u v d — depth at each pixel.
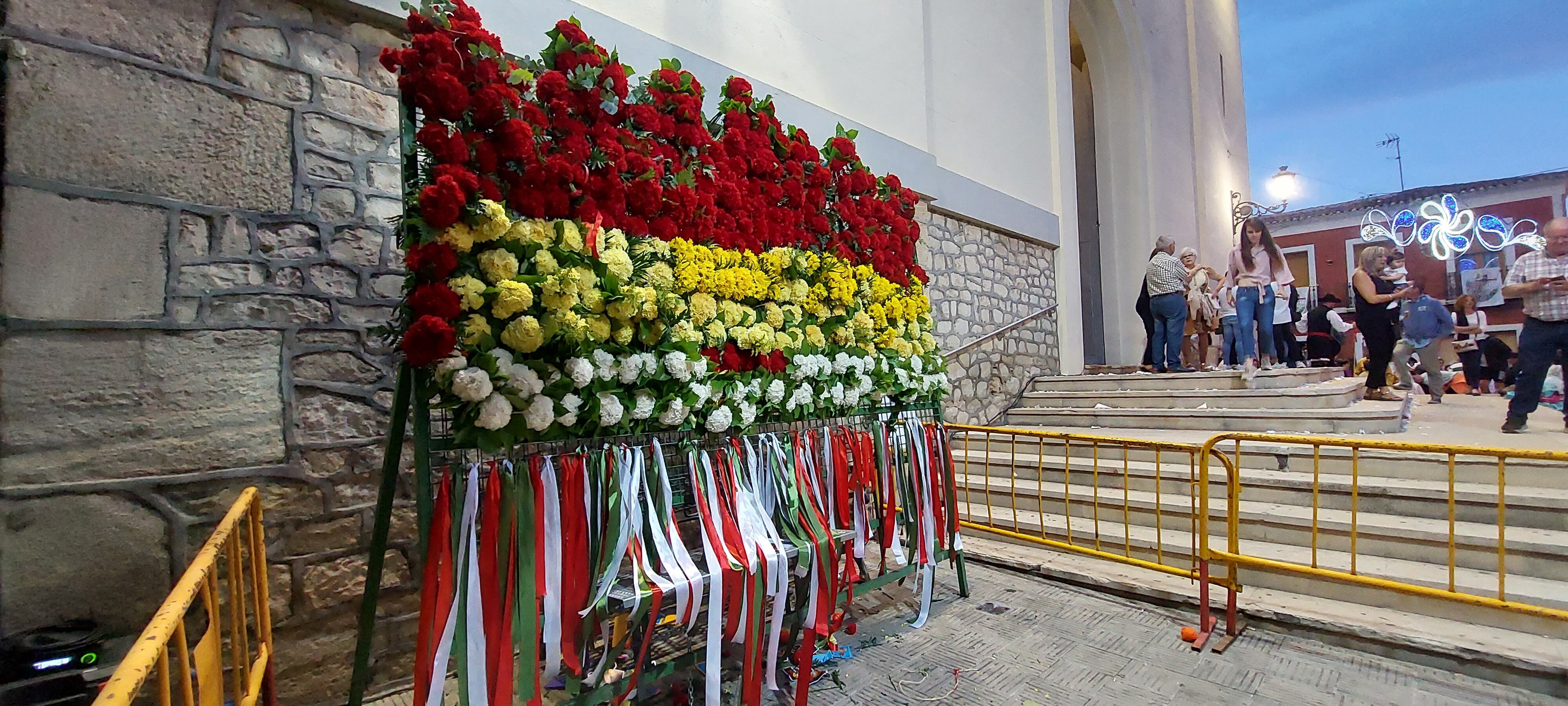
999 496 4.70
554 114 2.20
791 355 2.83
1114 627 3.08
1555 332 4.01
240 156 2.39
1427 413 5.71
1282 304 7.16
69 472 2.02
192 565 1.40
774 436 2.80
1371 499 3.52
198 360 2.26
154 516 2.15
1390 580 2.78
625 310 2.12
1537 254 4.08
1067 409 6.32
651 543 2.25
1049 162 7.86
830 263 3.07
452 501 1.91
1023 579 3.78
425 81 1.84
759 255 2.85
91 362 2.07
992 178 6.84
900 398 3.46
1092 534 3.93
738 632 2.56
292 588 2.39
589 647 2.31
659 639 2.69
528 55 3.25
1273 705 2.36
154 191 2.21
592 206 2.16
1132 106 10.14
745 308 2.68
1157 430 5.61
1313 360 8.75
